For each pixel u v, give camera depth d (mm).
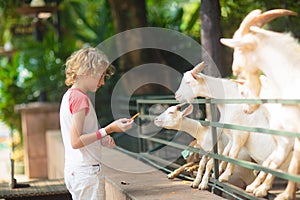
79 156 3947
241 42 4078
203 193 4504
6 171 12656
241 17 8711
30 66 13258
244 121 4629
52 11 11320
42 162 12219
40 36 13312
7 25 14484
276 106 4203
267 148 4574
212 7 6520
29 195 5625
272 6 8461
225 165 4883
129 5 9805
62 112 3986
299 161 3812
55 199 5727
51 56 13250
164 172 5664
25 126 12211
